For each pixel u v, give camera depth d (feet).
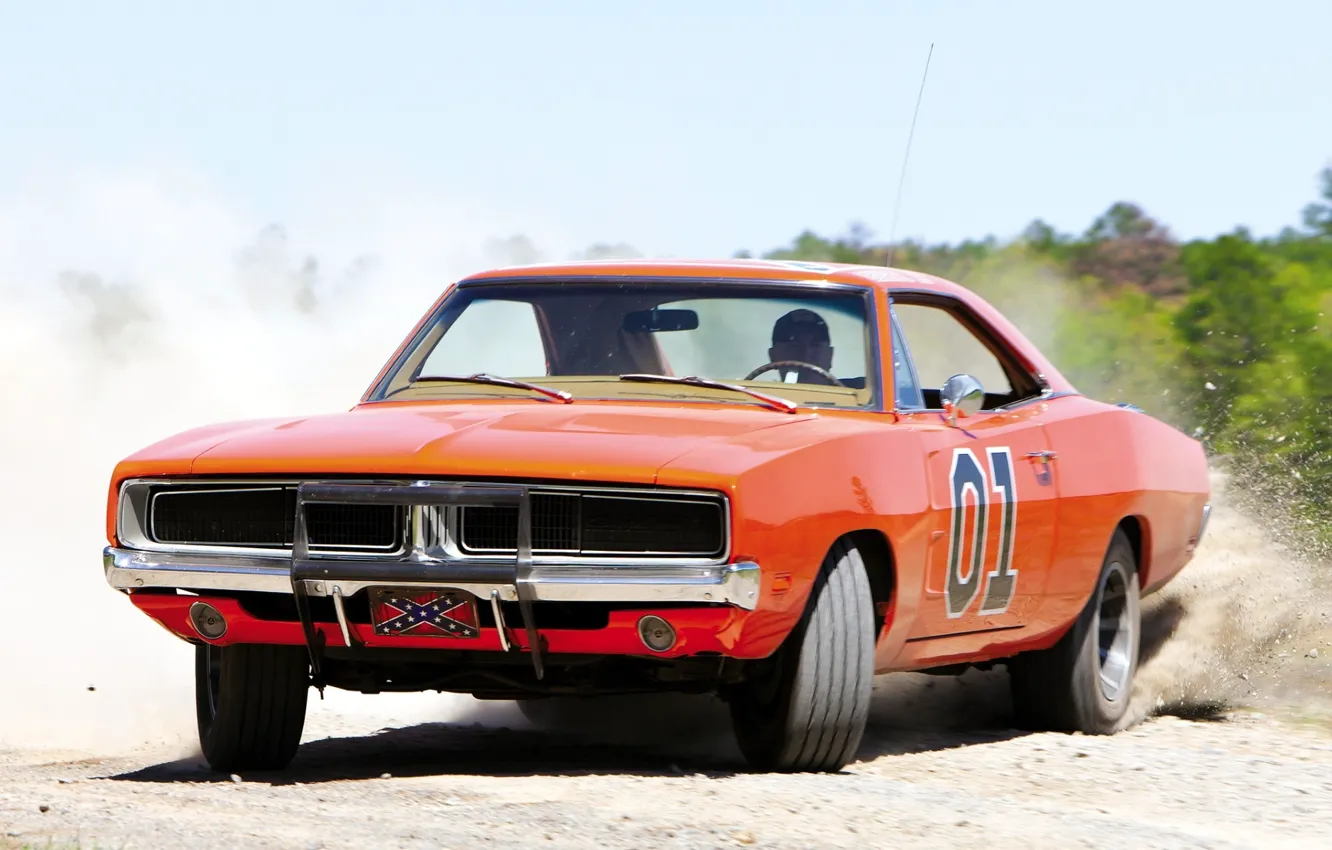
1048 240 309.83
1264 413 165.58
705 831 45.98
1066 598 70.74
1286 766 64.95
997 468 65.21
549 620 54.08
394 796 50.72
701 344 64.44
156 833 44.06
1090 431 73.00
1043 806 53.67
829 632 55.88
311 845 42.93
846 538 57.00
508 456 53.42
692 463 52.85
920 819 49.16
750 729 57.82
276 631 56.18
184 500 56.80
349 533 54.24
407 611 53.67
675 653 53.47
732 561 52.08
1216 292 229.04
